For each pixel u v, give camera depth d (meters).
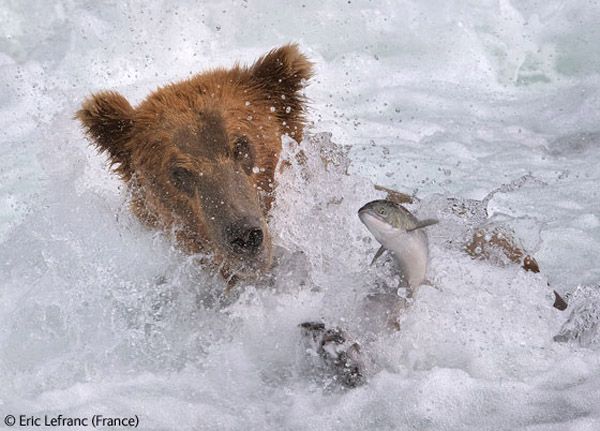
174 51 20.23
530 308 10.64
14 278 11.66
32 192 14.73
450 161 16.39
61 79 19.31
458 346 10.06
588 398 8.96
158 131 10.54
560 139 17.70
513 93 20.08
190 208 10.39
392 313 9.97
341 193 11.23
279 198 10.89
